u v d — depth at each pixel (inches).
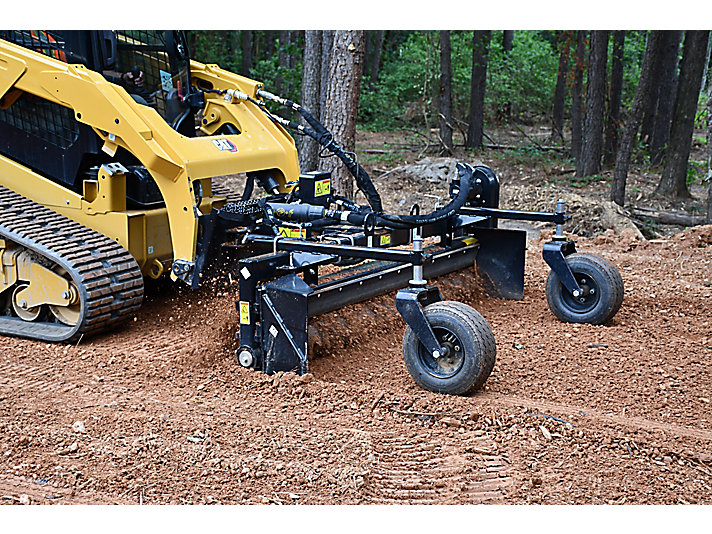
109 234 246.7
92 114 236.4
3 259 245.8
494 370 218.1
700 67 573.0
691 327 261.0
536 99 932.6
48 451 166.9
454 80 944.3
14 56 245.1
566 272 258.8
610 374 216.4
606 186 633.0
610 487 154.9
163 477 156.5
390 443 173.9
